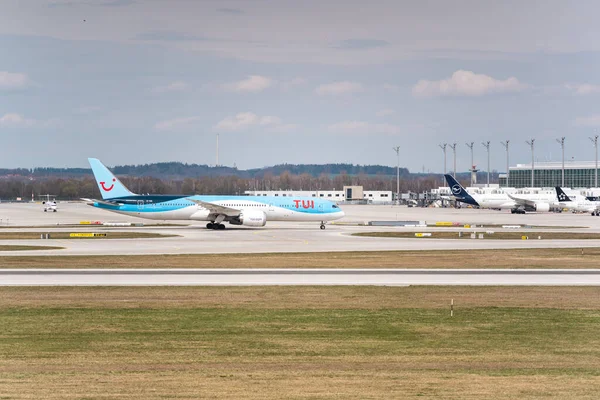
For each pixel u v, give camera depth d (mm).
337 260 174750
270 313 102625
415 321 97250
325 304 110188
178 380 67875
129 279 137625
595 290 125500
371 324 95188
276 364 74375
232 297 116625
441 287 128625
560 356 78250
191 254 188375
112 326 93250
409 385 66312
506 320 98188
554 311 104875
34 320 96938
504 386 66062
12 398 61844
